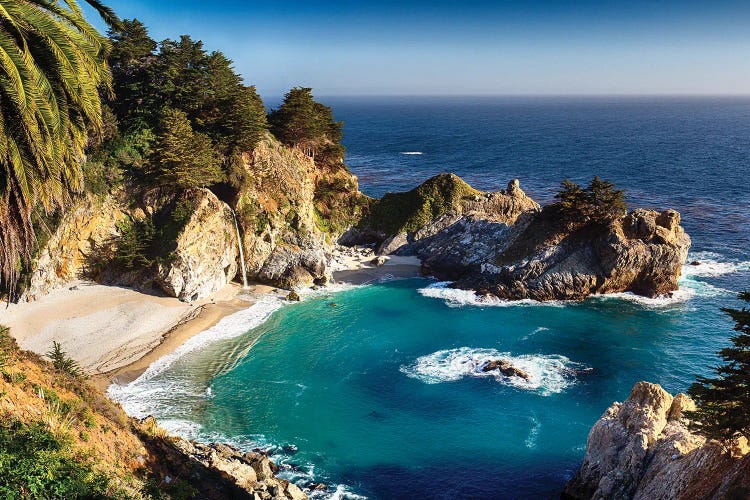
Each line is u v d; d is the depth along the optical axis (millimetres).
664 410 42219
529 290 86625
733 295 85625
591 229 87375
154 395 57469
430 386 60750
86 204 79125
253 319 78875
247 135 91812
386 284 95438
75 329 69125
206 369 63594
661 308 81688
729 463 32031
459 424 53688
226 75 101938
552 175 197375
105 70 22719
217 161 89312
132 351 66625
